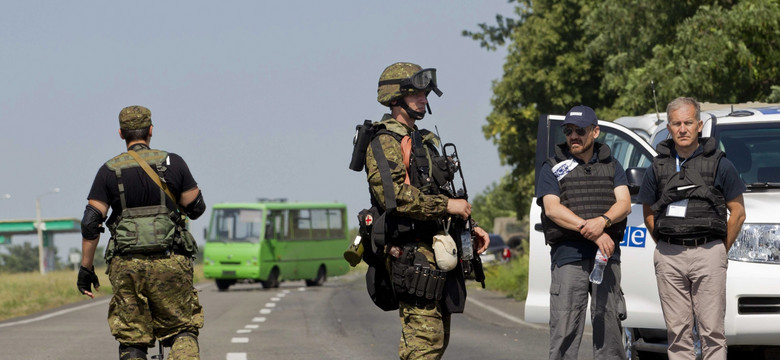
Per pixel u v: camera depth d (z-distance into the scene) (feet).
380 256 29.89
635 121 52.16
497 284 136.05
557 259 34.94
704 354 36.81
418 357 29.04
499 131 194.59
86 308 110.63
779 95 104.17
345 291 159.22
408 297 29.40
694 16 112.68
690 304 37.01
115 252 33.58
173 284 33.71
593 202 34.45
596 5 135.44
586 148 34.78
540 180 35.24
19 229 467.11
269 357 56.39
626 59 125.49
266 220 191.52
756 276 40.01
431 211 28.86
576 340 34.83
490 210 390.01
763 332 40.14
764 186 42.83
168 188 33.96
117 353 58.65
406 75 29.73
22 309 117.50
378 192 29.01
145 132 34.60
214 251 189.98
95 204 33.63
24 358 55.98
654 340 44.80
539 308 43.14
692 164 36.55
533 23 191.21
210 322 85.97
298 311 100.42
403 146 29.40
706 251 36.29
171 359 33.22
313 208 209.15
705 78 110.52
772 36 111.34
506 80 194.70
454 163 30.01
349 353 58.03
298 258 201.98
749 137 45.21
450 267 29.19
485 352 56.24
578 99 188.75
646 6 121.60
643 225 42.11
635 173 39.50
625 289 42.39
